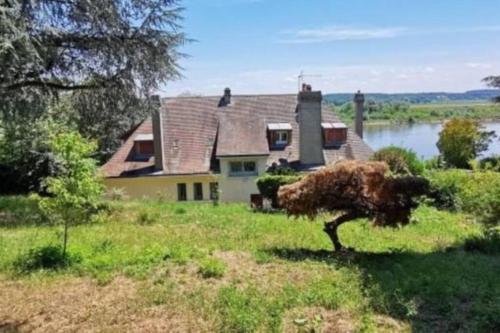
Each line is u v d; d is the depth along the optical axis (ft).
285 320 18.02
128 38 32.71
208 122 91.97
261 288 21.38
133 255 27.32
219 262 25.29
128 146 87.30
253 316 18.06
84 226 39.09
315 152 87.30
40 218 44.19
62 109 43.21
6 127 46.09
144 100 35.73
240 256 27.61
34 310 20.08
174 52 34.71
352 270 24.02
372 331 16.87
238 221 42.63
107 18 31.12
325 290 20.70
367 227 39.52
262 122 90.84
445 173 56.34
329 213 31.78
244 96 96.32
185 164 85.40
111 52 32.37
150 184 83.56
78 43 31.96
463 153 100.78
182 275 23.79
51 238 33.19
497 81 61.00
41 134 61.05
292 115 94.68
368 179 28.84
